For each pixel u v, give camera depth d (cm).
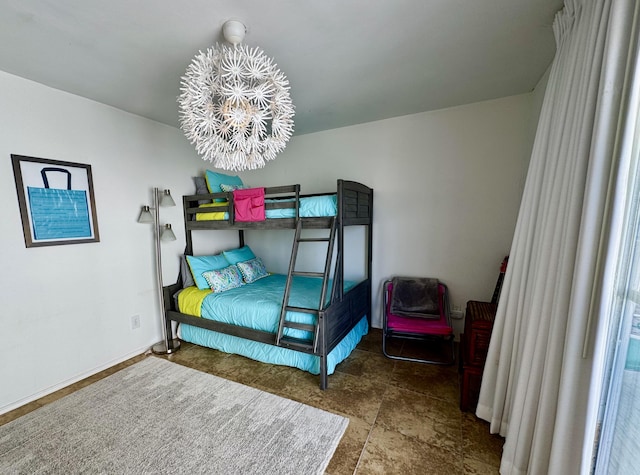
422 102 275
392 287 313
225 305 268
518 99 261
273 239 409
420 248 316
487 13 150
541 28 162
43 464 156
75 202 237
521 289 154
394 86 239
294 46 178
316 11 145
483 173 282
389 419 188
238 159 166
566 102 128
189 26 155
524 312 149
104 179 257
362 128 334
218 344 284
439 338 292
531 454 125
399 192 322
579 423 103
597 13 106
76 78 210
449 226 301
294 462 155
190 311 288
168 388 225
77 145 238
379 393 217
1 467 154
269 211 271
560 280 112
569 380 104
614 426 108
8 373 202
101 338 256
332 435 174
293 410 197
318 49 182
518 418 138
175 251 323
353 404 204
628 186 100
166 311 298
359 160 340
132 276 282
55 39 164
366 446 166
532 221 150
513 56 193
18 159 204
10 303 203
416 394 215
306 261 388
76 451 164
